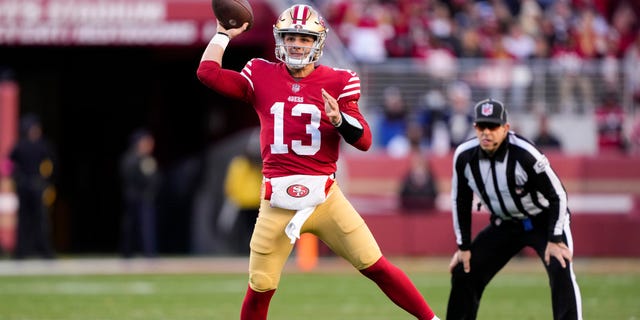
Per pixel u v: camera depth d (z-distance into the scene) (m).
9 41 56.16
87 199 64.44
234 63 60.16
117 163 64.69
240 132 58.56
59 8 56.25
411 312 21.08
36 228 52.72
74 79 64.06
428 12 63.00
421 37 61.44
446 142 57.88
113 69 64.25
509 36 63.53
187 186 59.75
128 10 56.22
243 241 55.84
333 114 19.20
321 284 41.31
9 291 38.53
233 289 39.47
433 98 58.16
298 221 19.95
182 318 30.53
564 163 55.75
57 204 62.81
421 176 54.56
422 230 54.41
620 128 58.84
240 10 20.36
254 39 55.31
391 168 56.03
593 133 58.72
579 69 59.06
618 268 48.72
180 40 56.19
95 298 36.16
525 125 58.22
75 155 64.19
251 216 55.72
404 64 59.62
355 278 43.97
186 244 59.78
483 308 32.78
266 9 55.28
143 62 63.69
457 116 57.84
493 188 22.03
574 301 21.34
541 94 58.62
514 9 65.44
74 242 64.19
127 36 56.25
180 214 59.91
